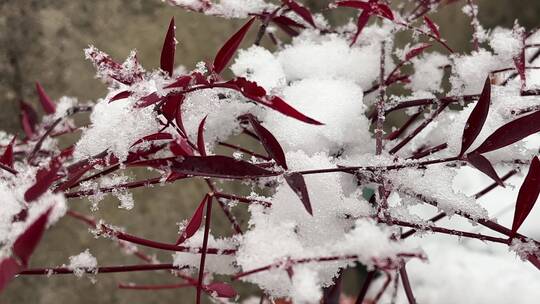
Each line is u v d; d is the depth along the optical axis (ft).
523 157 1.68
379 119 1.70
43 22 3.45
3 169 1.52
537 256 1.50
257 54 1.92
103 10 3.59
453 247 4.83
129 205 1.58
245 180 1.61
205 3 1.79
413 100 1.82
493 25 5.20
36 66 3.45
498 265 4.62
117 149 1.48
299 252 1.44
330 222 1.59
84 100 3.55
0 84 3.36
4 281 1.22
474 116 1.48
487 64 1.84
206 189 3.92
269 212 1.59
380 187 1.62
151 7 3.72
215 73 1.49
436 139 1.91
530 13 5.30
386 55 2.00
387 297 4.11
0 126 3.36
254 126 1.49
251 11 1.85
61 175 1.48
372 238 1.36
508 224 4.28
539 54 1.99
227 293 1.64
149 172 3.75
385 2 1.90
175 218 3.86
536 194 1.46
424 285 4.53
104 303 3.69
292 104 1.80
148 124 1.52
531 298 4.26
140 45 3.68
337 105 1.80
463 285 4.42
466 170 4.79
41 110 3.45
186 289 3.93
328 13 3.58
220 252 1.59
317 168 1.62
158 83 1.47
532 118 1.47
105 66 1.51
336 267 1.56
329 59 1.98
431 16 4.65
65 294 3.60
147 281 3.82
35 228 1.21
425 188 1.59
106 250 3.67
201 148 1.48
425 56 2.05
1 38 3.35
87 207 3.62
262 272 1.46
